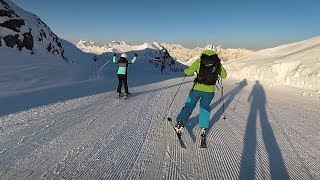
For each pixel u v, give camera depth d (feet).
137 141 21.59
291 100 46.34
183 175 16.37
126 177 15.67
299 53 78.33
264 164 18.74
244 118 31.60
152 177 15.84
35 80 53.42
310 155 21.01
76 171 16.07
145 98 41.60
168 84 63.87
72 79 64.34
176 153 19.60
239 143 22.65
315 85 60.44
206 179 16.07
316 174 17.74
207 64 20.58
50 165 16.63
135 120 27.99
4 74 50.96
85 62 108.58
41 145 19.75
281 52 101.45
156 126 26.09
